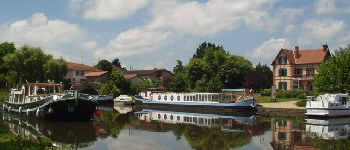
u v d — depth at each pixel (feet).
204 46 387.75
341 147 86.69
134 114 178.91
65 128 115.65
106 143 90.43
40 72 255.50
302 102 186.29
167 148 84.38
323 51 266.77
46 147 74.95
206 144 90.53
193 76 296.92
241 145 89.40
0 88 270.05
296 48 275.59
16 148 67.77
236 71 294.66
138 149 83.05
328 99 157.69
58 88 151.94
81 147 84.79
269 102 210.38
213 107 198.18
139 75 420.36
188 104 209.15
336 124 133.18
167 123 137.80
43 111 130.62
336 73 183.83
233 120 149.79
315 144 90.99
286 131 114.21
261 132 112.27
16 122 129.08
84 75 372.79
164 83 364.99
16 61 251.80
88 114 131.23
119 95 266.98
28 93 151.84
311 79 261.03
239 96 199.82
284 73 272.92
